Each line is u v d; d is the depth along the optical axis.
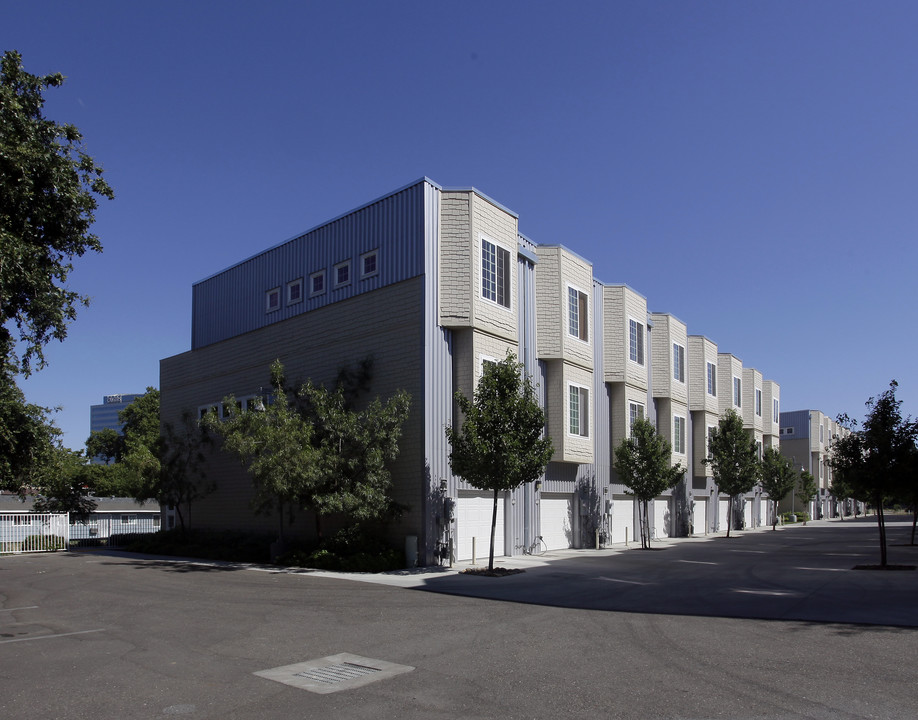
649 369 34.88
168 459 27.50
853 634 10.17
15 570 19.88
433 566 19.53
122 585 16.28
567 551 25.41
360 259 22.64
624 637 10.20
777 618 11.50
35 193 12.73
